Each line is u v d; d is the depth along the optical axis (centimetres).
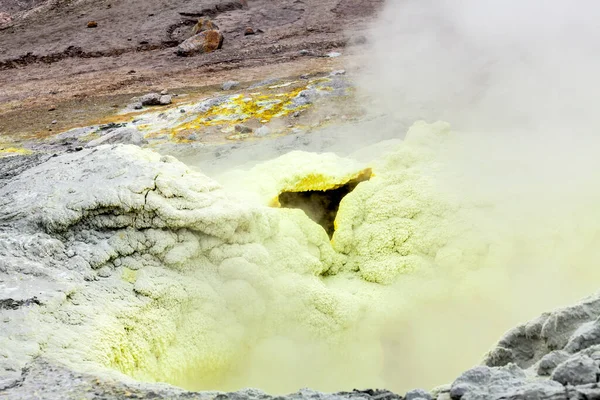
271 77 1443
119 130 1060
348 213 596
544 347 295
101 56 1881
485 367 253
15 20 2312
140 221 464
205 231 472
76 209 464
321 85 1291
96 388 290
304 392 274
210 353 439
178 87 1452
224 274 473
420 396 251
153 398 276
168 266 457
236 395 270
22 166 666
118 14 2197
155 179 483
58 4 2383
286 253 524
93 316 382
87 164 546
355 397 265
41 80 1681
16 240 439
